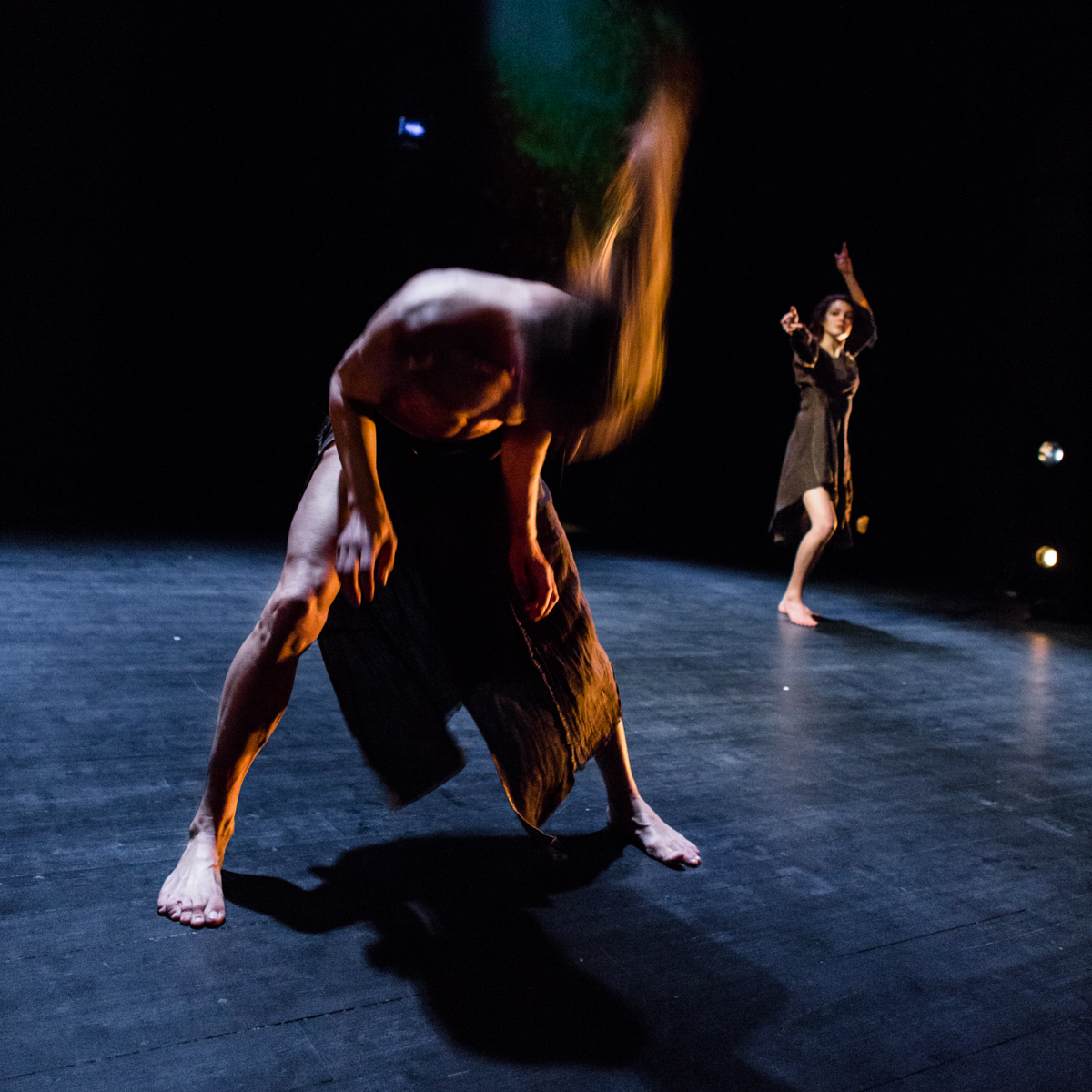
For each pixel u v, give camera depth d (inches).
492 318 56.4
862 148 306.2
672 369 340.5
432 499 69.4
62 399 314.7
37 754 91.1
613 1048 54.9
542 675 73.7
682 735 116.3
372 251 341.4
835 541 205.6
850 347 204.7
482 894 72.3
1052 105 265.9
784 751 113.6
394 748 74.4
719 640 175.0
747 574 267.6
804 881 79.1
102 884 68.2
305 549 67.2
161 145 314.7
